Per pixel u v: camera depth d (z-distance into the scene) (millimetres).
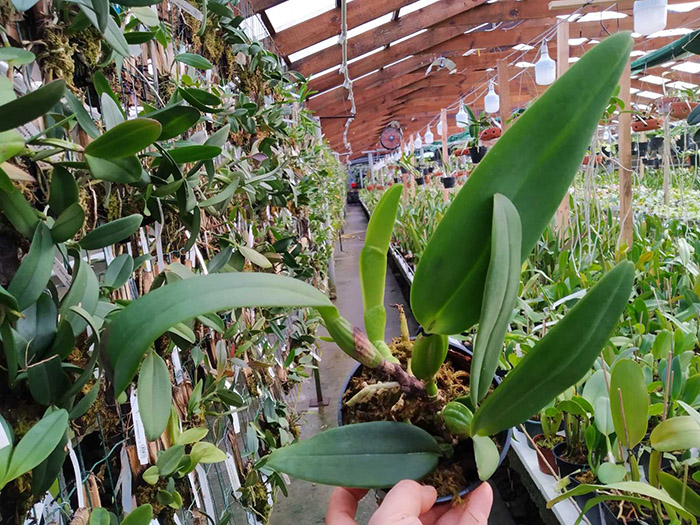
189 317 300
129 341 301
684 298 1486
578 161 389
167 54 1046
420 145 7402
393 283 5000
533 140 390
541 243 2207
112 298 687
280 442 1522
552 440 1119
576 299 1478
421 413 481
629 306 1383
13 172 435
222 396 938
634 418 660
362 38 4859
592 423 970
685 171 3910
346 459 417
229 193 819
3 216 469
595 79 383
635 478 833
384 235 494
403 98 9445
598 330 379
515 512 1440
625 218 1939
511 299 372
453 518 434
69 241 484
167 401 508
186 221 749
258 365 1250
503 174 392
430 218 3689
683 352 1031
